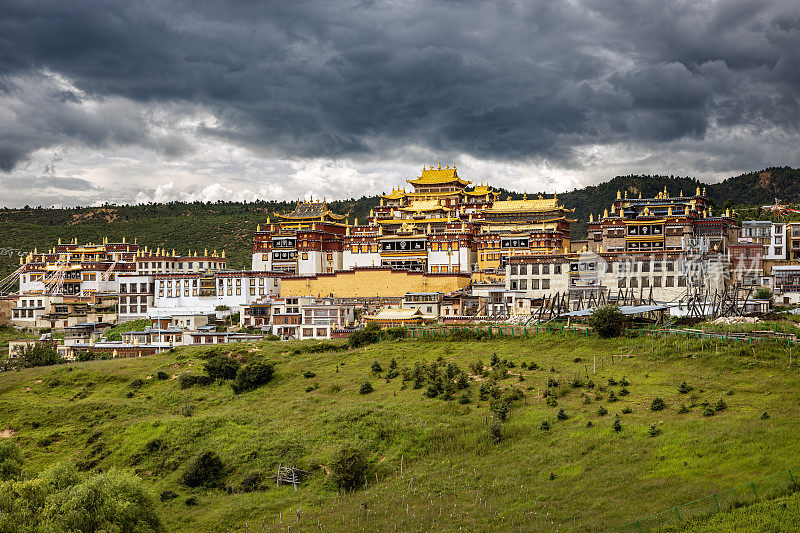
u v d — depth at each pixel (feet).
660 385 284.20
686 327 347.97
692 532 178.19
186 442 320.70
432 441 275.59
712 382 274.98
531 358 348.79
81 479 250.78
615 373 306.76
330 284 638.53
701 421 238.68
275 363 417.28
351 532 218.18
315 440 297.74
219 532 242.58
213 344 505.66
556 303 490.49
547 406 284.41
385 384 348.18
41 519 221.25
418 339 416.05
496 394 302.04
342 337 514.68
